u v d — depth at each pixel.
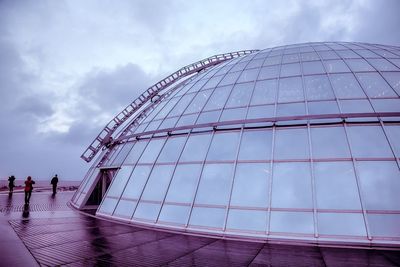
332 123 13.10
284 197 11.51
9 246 9.66
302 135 13.09
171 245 9.98
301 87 15.75
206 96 18.66
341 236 10.03
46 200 26.70
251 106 15.70
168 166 15.37
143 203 14.69
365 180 11.07
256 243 10.33
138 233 11.96
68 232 12.07
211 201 12.65
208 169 13.80
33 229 12.65
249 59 21.67
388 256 8.60
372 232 9.90
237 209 11.90
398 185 10.77
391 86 14.68
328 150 12.20
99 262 8.04
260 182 12.28
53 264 7.83
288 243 10.23
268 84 16.91
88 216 16.61
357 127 12.73
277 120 13.86
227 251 9.23
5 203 23.72
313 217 10.70
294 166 12.18
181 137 16.42
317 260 8.23
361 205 10.52
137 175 16.58
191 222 12.38
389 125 12.59
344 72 16.11
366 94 14.32
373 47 20.12
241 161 13.24
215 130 15.36
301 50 20.66
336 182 11.26
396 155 11.49
